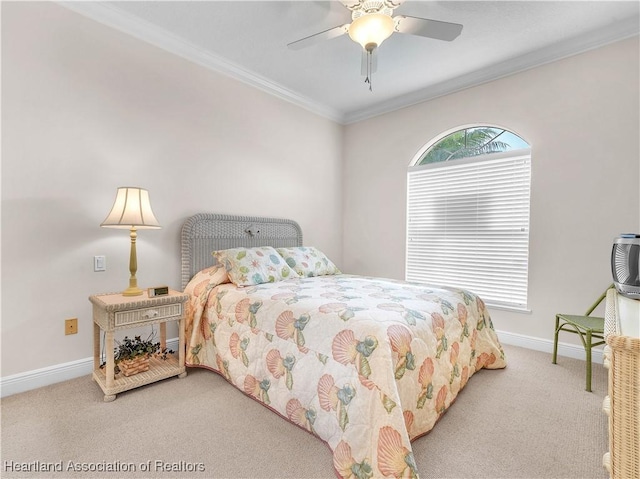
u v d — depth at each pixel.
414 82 3.33
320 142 4.02
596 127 2.54
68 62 2.14
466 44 2.63
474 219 3.27
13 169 1.95
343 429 1.38
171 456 1.43
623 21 2.34
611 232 2.48
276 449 1.49
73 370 2.17
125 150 2.41
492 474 1.33
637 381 0.74
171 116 2.66
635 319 1.01
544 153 2.79
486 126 3.19
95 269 2.26
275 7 2.23
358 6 1.91
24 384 1.99
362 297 2.00
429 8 2.21
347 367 1.46
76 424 1.66
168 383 2.15
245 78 3.14
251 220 3.19
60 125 2.11
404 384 1.43
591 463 1.40
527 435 1.60
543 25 2.39
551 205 2.75
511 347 2.92
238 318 2.11
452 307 2.03
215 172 2.97
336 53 2.80
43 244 2.06
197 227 2.76
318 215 4.02
